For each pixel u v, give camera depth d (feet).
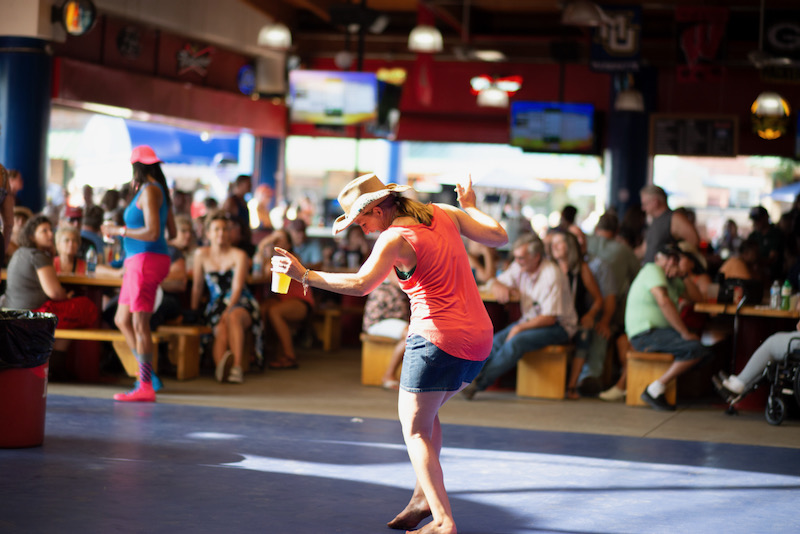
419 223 13.08
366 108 51.31
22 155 40.19
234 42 55.42
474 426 22.35
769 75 47.96
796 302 26.50
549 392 27.35
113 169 55.11
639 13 47.37
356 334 39.86
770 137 56.95
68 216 30.50
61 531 12.97
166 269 23.86
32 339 17.74
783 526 14.55
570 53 56.29
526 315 27.43
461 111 61.93
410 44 46.11
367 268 12.62
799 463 19.25
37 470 16.26
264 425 21.26
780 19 45.98
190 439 19.40
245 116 57.16
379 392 27.25
